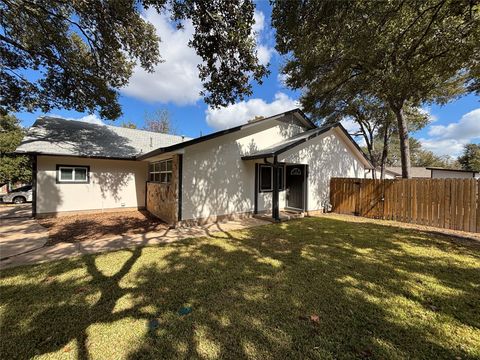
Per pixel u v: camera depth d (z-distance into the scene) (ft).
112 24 24.97
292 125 37.11
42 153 29.22
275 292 10.84
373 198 31.12
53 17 25.14
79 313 9.12
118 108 35.12
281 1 16.70
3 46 26.43
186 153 25.90
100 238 20.53
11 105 30.71
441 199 25.03
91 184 34.58
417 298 10.36
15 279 12.12
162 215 29.78
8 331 8.09
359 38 18.02
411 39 18.16
